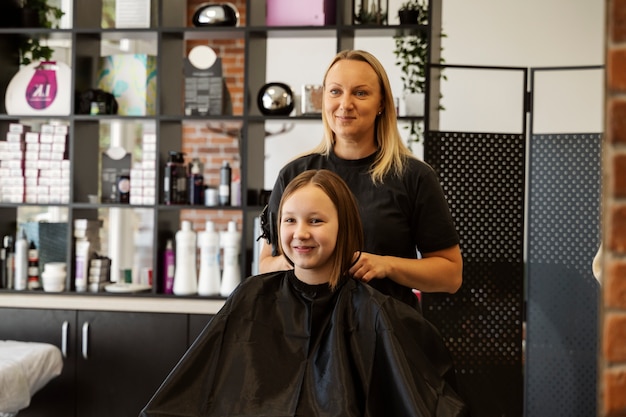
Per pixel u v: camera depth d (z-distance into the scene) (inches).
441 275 83.8
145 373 154.2
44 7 175.9
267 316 73.2
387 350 69.1
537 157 157.8
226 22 160.7
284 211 73.7
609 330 47.5
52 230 165.2
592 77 247.4
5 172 163.2
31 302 156.2
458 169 141.6
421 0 172.2
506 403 143.2
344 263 73.7
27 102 163.9
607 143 46.9
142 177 161.3
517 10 251.3
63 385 155.6
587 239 156.4
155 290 157.8
